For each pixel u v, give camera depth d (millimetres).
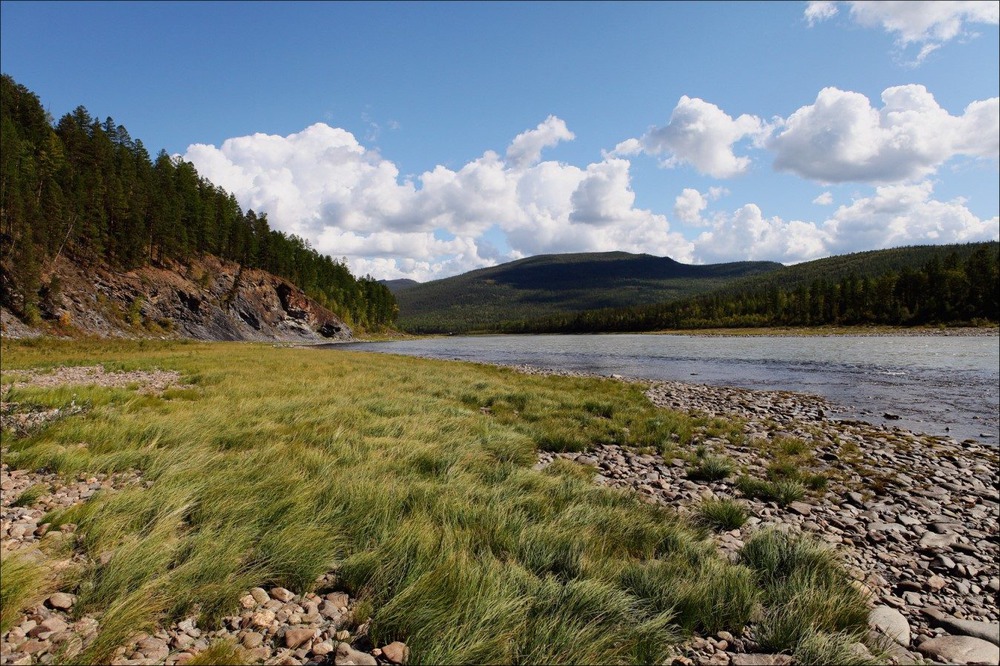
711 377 32156
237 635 3701
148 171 104938
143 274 90688
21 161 77500
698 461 10094
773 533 5891
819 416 17281
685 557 5273
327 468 7434
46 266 72750
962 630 4406
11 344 37094
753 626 4281
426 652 3508
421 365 34562
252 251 126750
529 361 48156
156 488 6176
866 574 5488
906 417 17625
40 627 3551
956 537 6629
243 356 35719
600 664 3541
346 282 172375
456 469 7910
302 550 4754
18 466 7348
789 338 91375
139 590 3900
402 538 5094
